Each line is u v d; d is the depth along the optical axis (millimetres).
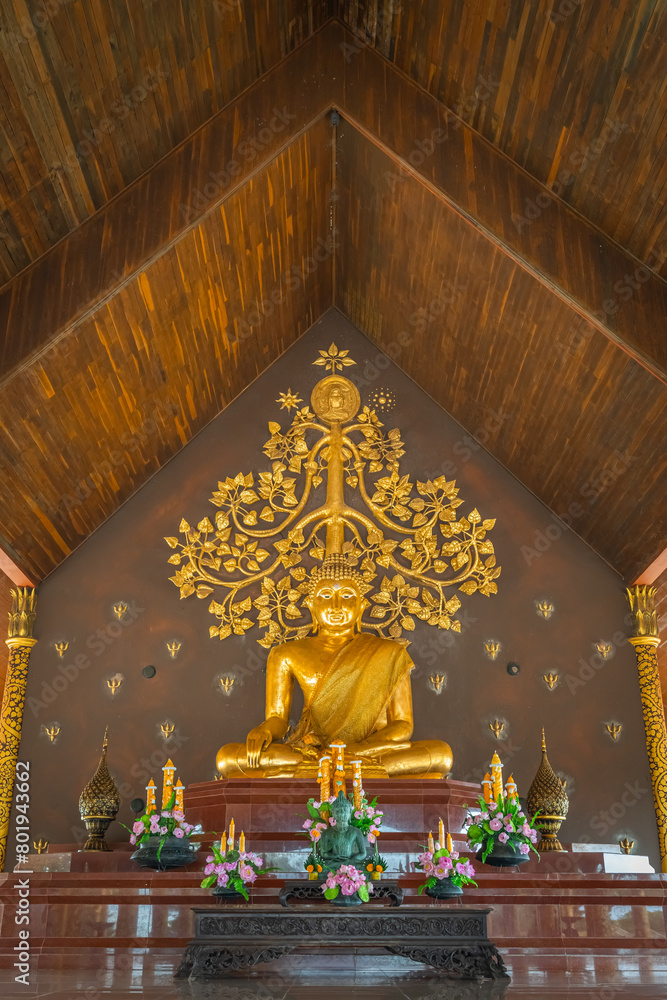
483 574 8992
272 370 9844
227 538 9133
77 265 6531
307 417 9586
